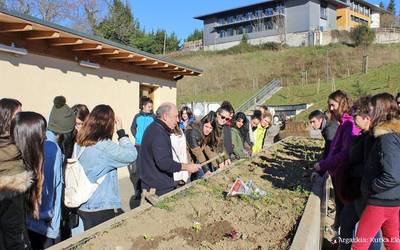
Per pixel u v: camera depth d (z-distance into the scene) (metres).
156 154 4.26
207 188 5.07
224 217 4.10
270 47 54.03
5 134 2.97
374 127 3.58
